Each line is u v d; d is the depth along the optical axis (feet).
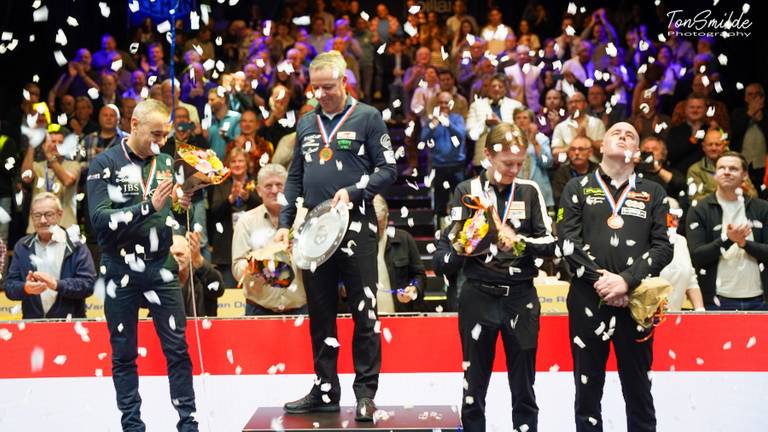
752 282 18.25
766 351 15.20
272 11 39.45
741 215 18.51
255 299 16.48
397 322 15.60
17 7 34.22
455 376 15.43
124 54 32.24
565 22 32.45
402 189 30.76
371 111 13.94
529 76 29.60
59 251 17.90
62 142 24.23
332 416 13.84
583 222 13.83
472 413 13.74
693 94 27.86
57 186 24.11
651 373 13.67
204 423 15.35
